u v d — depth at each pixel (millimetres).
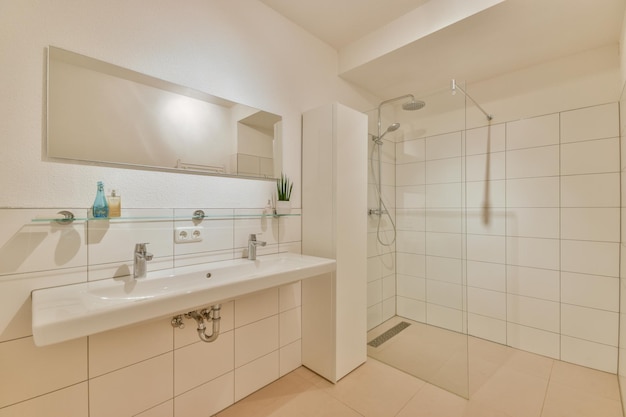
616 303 1854
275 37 1865
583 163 1971
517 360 2064
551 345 2092
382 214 2500
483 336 2398
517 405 1587
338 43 2238
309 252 1949
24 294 1030
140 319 913
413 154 2443
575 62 2014
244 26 1699
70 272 1122
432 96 2279
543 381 1803
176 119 1416
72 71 1132
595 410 1538
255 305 1716
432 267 2350
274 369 1821
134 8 1288
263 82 1791
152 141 1335
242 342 1655
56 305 914
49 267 1078
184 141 1440
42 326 747
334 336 1801
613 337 1863
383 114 2467
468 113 2447
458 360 1999
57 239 1097
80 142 1145
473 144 2428
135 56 1289
